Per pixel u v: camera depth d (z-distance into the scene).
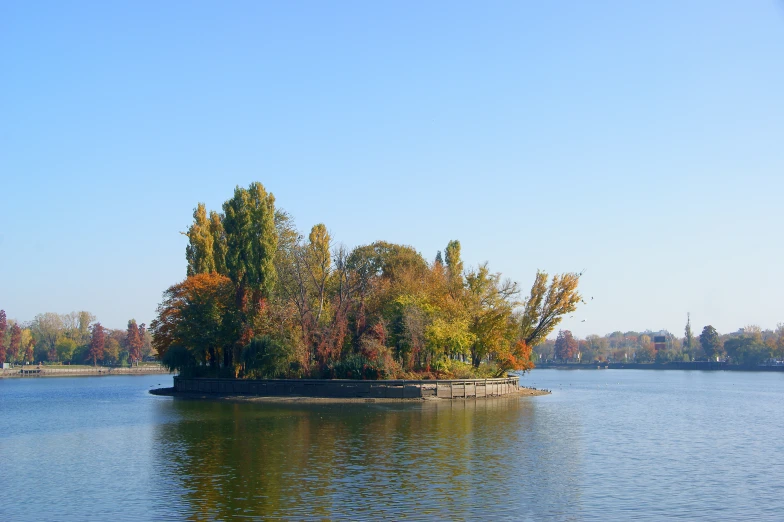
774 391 124.12
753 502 32.66
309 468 40.00
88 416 70.00
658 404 90.06
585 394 111.00
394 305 96.12
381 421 62.88
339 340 92.62
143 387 132.75
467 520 29.41
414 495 33.53
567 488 35.31
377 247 128.88
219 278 103.38
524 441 50.81
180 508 31.31
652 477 38.22
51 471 39.81
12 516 30.41
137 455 44.78
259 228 96.88
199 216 115.88
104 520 29.66
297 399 85.75
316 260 108.75
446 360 96.00
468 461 42.44
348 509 31.02
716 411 79.62
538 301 112.94
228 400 87.19
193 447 47.72
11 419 67.88
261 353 91.25
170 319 106.25
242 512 30.58
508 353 103.88
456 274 124.25
